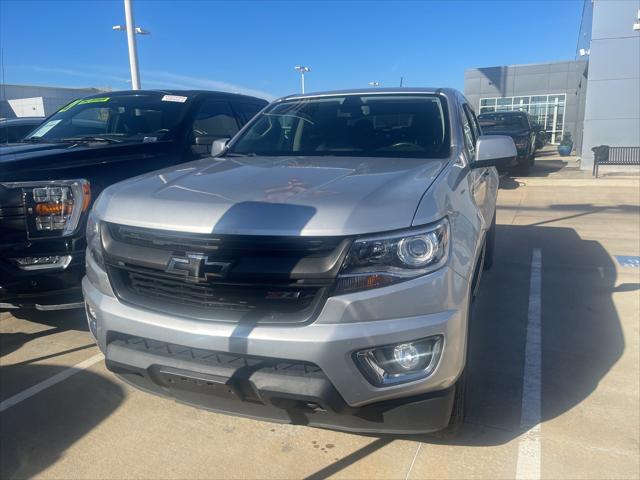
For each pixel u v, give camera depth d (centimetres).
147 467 277
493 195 523
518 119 1625
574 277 579
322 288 225
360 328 224
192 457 284
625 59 1612
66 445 295
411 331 227
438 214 244
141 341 262
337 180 275
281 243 229
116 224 267
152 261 248
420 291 229
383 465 274
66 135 527
